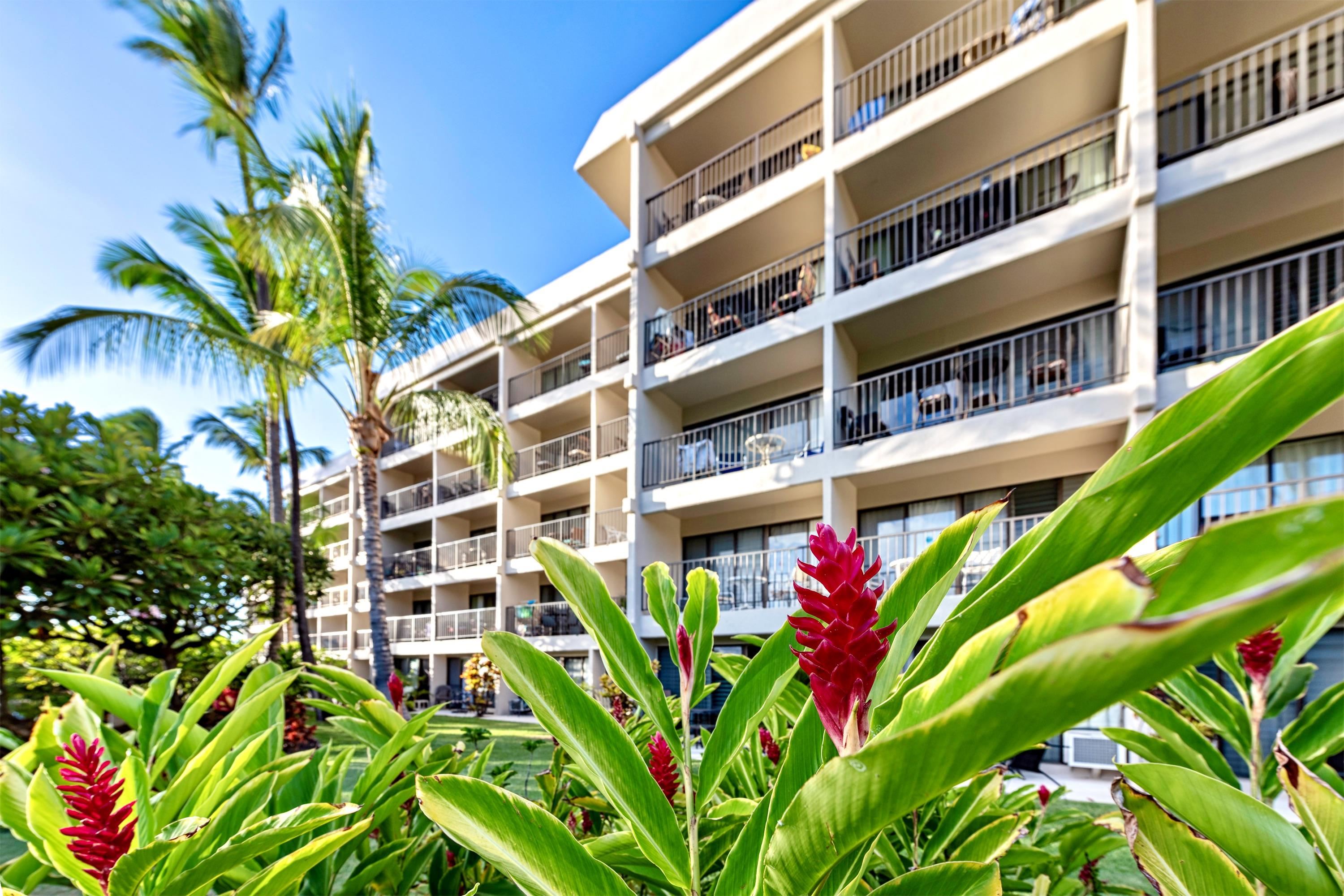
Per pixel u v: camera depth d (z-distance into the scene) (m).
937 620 7.81
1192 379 6.07
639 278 11.34
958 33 9.13
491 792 0.82
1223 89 6.47
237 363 8.53
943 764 0.36
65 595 4.15
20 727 4.54
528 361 17.09
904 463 7.84
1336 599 1.19
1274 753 0.86
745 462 10.56
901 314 8.85
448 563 17.14
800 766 0.74
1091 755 6.58
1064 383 8.01
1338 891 0.72
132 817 1.13
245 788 1.33
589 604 1.03
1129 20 6.68
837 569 0.67
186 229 10.48
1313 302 6.45
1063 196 8.25
